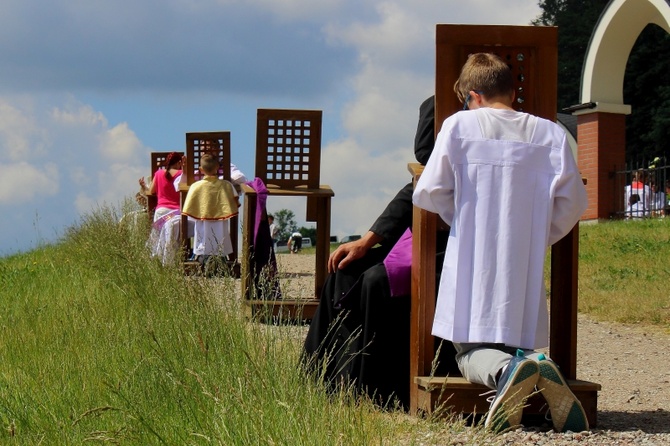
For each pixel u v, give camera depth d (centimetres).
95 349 697
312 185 1181
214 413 509
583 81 2717
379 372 654
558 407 554
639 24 2611
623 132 2698
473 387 584
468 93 614
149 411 546
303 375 578
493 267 583
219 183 1703
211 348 634
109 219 1662
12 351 745
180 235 1683
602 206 2667
